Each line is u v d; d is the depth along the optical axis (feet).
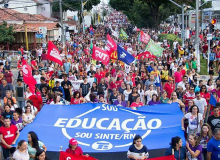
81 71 66.08
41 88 52.60
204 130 31.78
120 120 34.86
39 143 30.17
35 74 58.75
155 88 55.16
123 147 31.35
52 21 172.65
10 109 37.78
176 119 35.47
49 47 60.95
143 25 233.35
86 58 84.99
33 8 208.33
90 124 34.35
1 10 152.66
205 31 136.87
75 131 33.42
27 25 149.79
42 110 35.81
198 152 29.19
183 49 96.84
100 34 218.18
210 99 40.96
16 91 49.37
